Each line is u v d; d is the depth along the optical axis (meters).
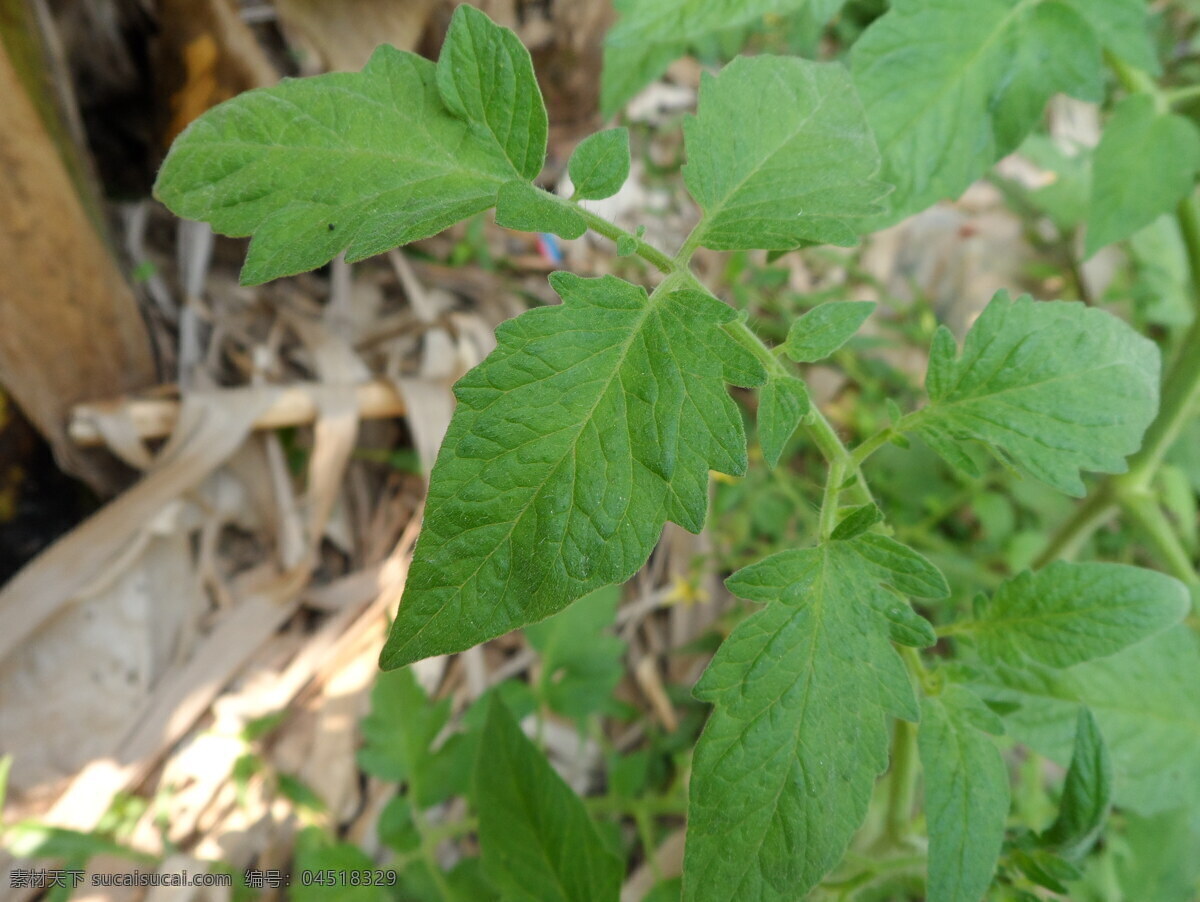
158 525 0.36
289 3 0.36
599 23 0.48
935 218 0.54
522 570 0.12
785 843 0.13
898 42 0.20
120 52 0.38
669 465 0.12
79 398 0.35
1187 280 0.42
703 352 0.13
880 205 0.15
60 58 0.32
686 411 0.12
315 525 0.39
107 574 0.35
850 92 0.16
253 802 0.35
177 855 0.32
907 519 0.43
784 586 0.14
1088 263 0.48
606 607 0.33
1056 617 0.17
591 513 0.12
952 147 0.20
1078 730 0.16
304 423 0.41
